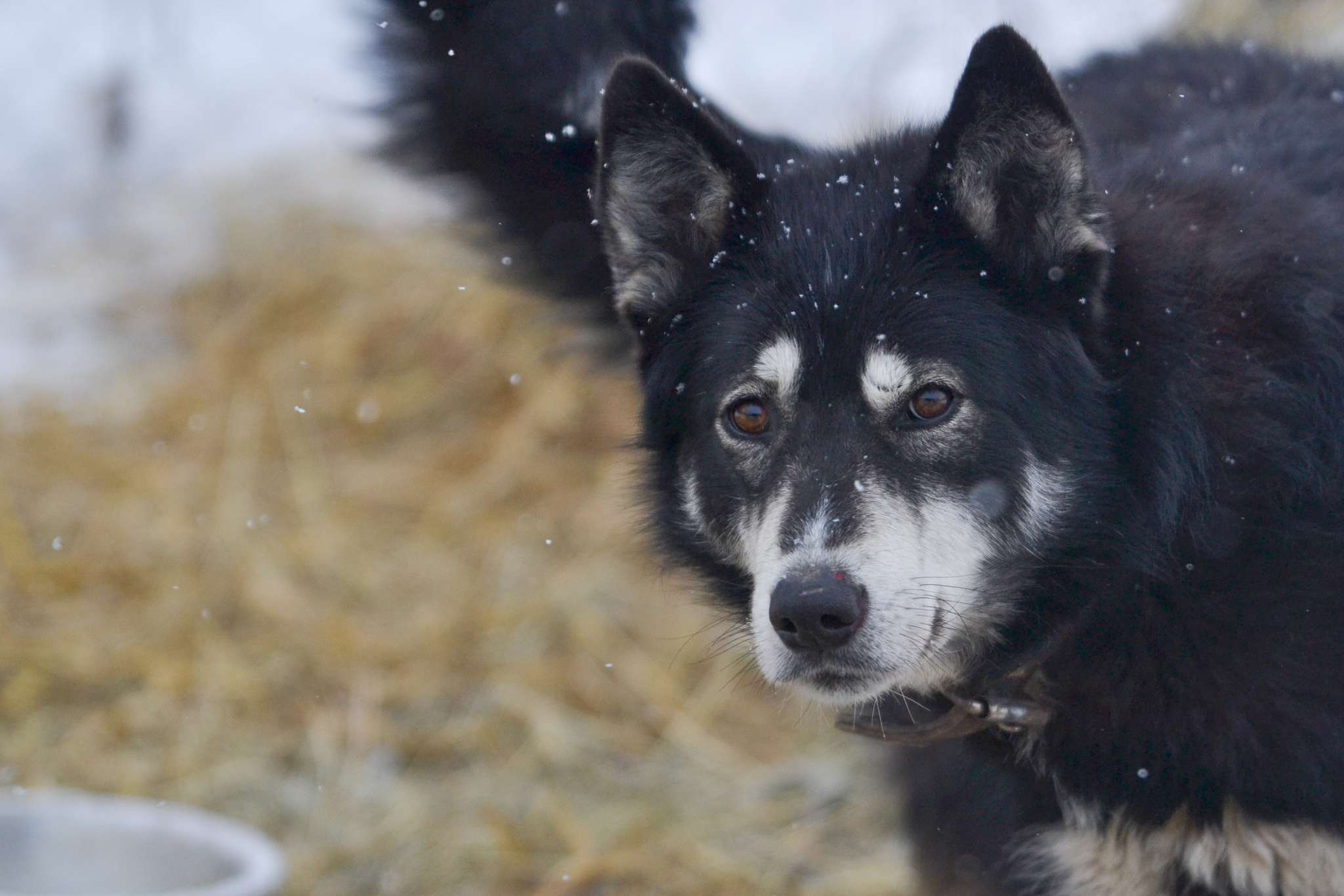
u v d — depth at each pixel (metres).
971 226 4.27
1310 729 4.15
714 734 7.36
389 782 7.04
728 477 4.51
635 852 6.50
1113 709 4.38
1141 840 4.51
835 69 10.79
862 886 6.29
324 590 8.28
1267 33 9.02
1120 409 4.25
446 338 10.12
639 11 5.91
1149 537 4.22
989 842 5.13
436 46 5.90
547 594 8.17
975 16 9.77
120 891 5.49
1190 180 4.63
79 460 9.31
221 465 9.30
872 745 6.02
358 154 6.36
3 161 12.73
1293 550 4.18
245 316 10.62
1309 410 4.23
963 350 4.18
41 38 13.27
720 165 4.57
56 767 7.08
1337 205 4.59
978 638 4.47
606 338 6.09
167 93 13.27
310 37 13.73
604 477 8.97
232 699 7.52
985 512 4.22
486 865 6.46
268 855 5.24
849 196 4.52
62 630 7.96
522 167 5.90
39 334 10.87
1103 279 4.14
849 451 4.17
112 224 12.13
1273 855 4.32
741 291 4.50
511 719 7.42
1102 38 9.59
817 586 3.99
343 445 9.55
